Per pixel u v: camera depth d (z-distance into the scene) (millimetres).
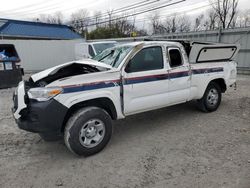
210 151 3797
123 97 4000
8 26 25469
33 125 3385
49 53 18297
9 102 7188
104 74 3775
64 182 3068
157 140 4270
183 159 3564
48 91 3361
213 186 2912
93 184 3018
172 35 16375
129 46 4418
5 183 3061
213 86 5691
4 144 4195
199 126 4902
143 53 4262
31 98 3480
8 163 3553
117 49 4652
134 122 5230
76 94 3521
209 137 4344
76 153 3615
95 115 3654
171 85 4656
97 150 3770
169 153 3764
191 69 5020
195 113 5746
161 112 5879
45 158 3697
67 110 3477
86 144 3652
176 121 5227
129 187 2943
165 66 4543
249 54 12594
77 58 14539
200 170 3262
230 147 3924
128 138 4387
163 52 4535
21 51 17391
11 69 8500
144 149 3926
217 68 5609
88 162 3549
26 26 26500
